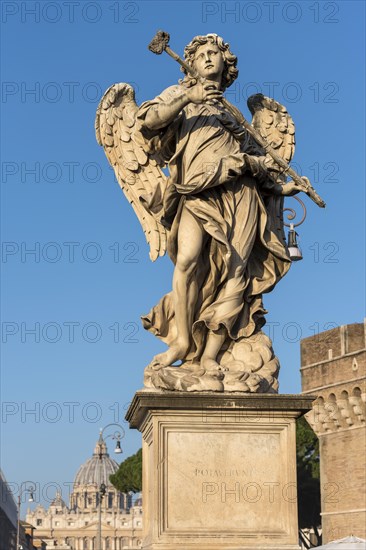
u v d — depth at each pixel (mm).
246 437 12688
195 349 13398
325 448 76500
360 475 72562
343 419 74375
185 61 13820
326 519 75312
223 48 14016
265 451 12688
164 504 12430
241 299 13391
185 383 12781
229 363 13250
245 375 12977
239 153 13250
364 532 71250
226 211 13367
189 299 13320
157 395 12539
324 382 76000
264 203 13820
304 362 78562
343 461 74375
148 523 13242
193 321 13414
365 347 72688
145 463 13875
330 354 75688
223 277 13328
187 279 13289
